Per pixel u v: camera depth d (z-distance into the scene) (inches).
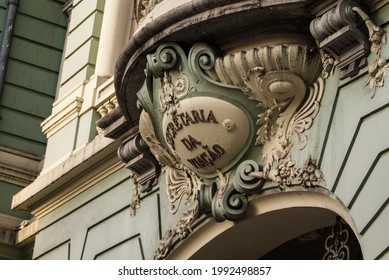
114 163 479.8
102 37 541.6
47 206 531.8
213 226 407.8
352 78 360.5
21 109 679.1
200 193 404.5
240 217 390.9
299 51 370.9
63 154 526.9
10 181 651.5
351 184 348.8
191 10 380.8
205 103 384.8
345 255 380.8
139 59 410.0
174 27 388.5
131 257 450.6
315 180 362.9
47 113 687.7
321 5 358.6
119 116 457.7
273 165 380.5
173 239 422.9
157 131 414.3
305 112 375.2
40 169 663.1
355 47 357.1
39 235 532.7
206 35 388.2
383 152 340.2
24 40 697.6
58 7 715.4
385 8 354.0
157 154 427.5
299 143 373.1
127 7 548.4
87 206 498.0
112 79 510.3
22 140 671.1
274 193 379.6
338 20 351.6
